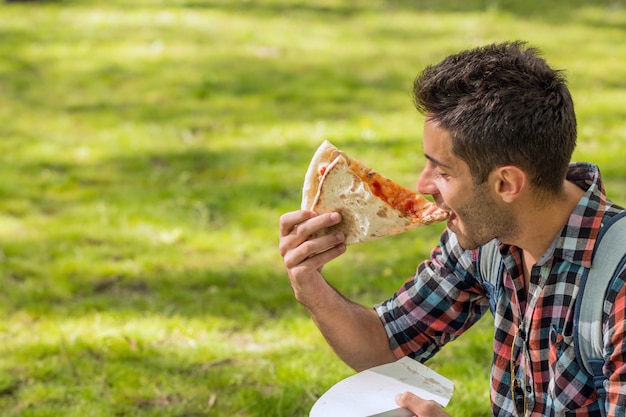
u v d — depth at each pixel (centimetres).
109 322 473
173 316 479
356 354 272
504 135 214
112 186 650
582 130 742
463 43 1056
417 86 228
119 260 545
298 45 1048
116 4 1277
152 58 984
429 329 271
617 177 645
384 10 1243
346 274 521
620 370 208
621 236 215
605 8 1238
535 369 232
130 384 416
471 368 421
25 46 1033
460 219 229
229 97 849
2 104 833
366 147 712
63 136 754
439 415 228
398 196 246
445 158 223
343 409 234
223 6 1265
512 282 238
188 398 408
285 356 439
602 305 213
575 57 987
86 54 1000
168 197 629
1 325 469
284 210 607
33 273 525
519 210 221
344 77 912
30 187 647
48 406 402
